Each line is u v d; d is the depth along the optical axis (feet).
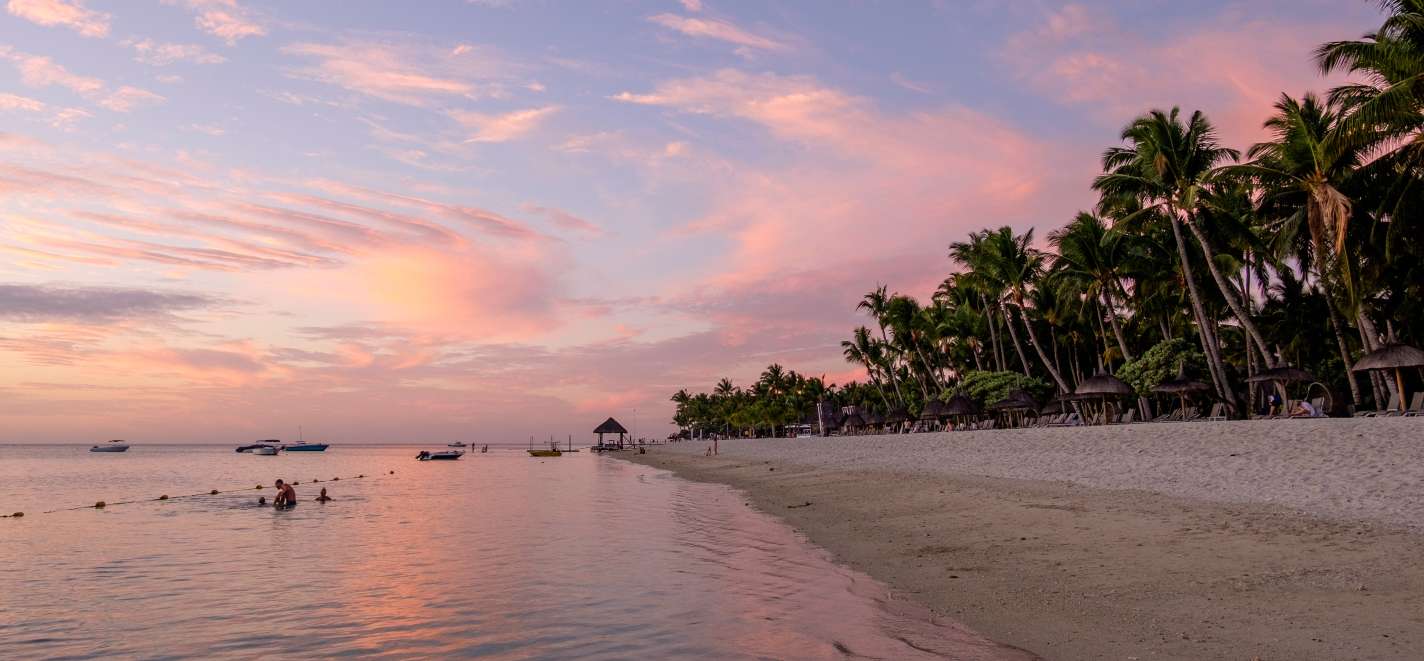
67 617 38.37
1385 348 83.41
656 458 353.72
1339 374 150.51
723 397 609.83
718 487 132.57
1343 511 47.16
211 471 267.39
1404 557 35.94
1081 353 213.87
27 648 32.63
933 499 77.97
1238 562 38.37
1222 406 108.47
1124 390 129.08
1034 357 224.12
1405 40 76.59
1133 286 150.92
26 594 44.80
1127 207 127.54
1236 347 171.42
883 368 299.58
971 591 38.11
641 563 51.29
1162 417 122.62
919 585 40.40
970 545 50.96
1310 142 92.27
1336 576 34.01
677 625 33.60
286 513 101.19
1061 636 29.35
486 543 64.59
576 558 54.39
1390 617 27.96
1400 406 82.89
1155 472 69.56
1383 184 93.30
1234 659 25.21
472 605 39.01
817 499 92.43
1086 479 75.77
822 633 31.48
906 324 232.94
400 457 531.50
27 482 192.03
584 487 152.15
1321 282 104.94
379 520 88.63
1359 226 96.89
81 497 139.64
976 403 182.09
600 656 29.17
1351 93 85.35
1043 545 48.37
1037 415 186.91
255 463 367.04
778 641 30.48
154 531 80.84
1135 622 30.32
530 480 189.37
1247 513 50.21
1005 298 191.21
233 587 46.16
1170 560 40.37
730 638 31.14
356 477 215.72
